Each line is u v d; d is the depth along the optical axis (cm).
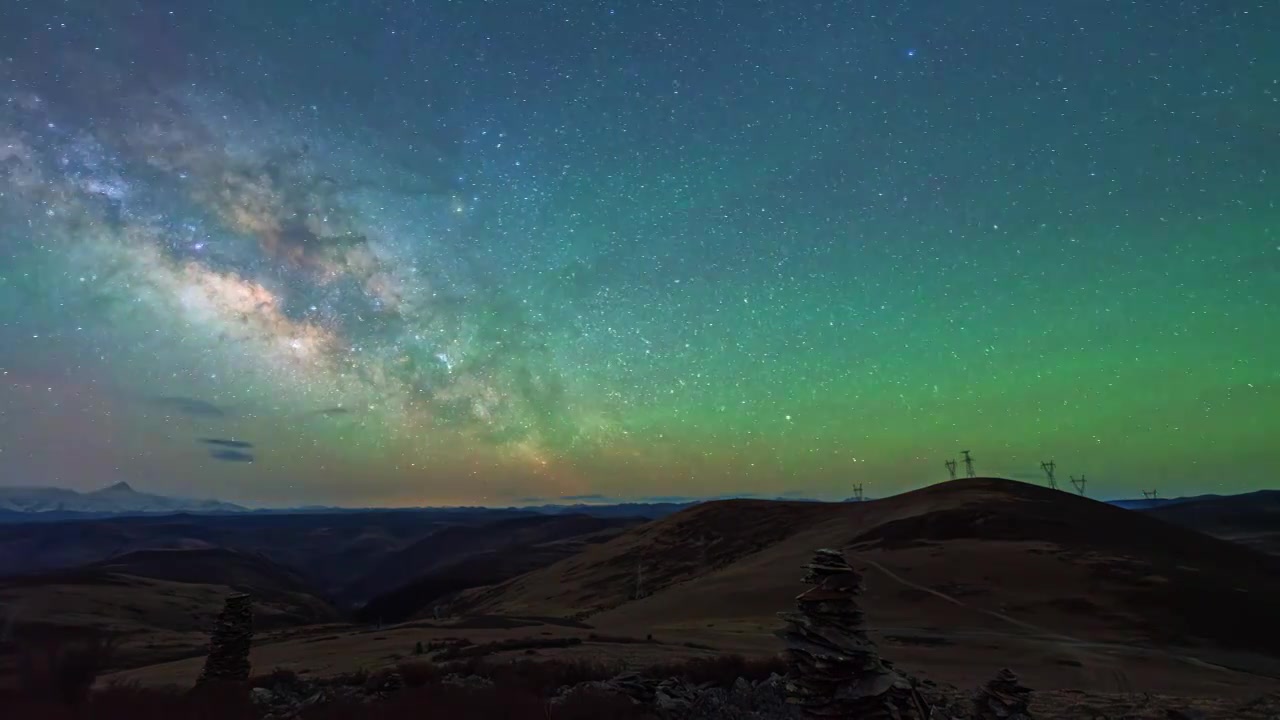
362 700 1504
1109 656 3378
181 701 1255
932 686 1969
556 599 10356
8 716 930
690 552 11325
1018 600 4888
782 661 1955
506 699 1393
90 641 1072
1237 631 4134
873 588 5450
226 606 1733
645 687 1589
